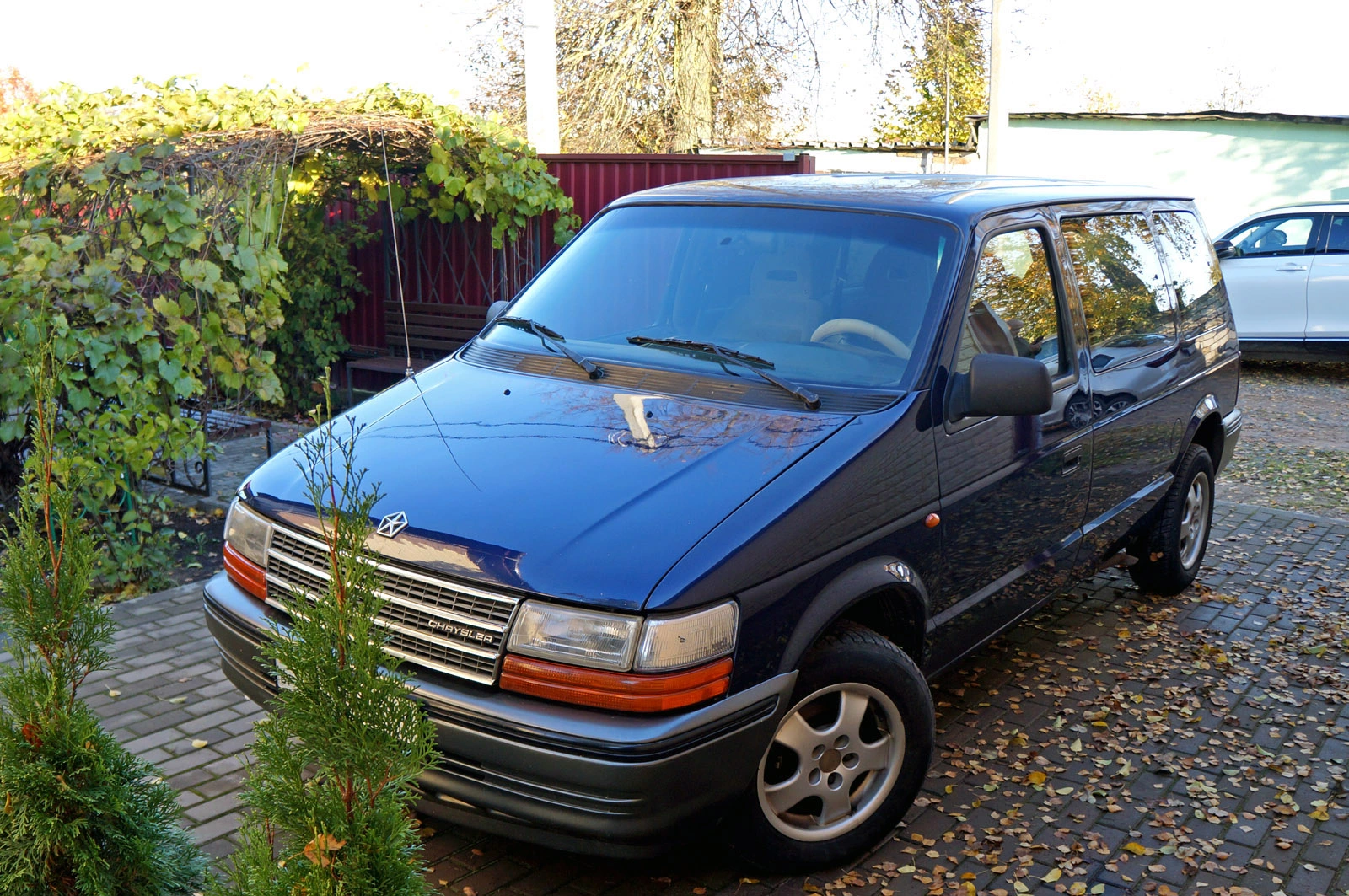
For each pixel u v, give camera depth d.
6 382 5.46
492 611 2.88
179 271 6.25
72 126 7.00
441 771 2.93
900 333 3.76
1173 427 5.48
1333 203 14.63
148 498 6.15
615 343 4.11
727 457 3.29
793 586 3.06
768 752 3.19
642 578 2.82
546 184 9.04
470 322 9.77
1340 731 4.53
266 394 6.46
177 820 3.60
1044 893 3.40
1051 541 4.44
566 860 3.49
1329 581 6.37
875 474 3.35
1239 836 3.74
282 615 3.30
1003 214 4.25
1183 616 5.80
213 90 7.36
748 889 3.36
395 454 3.45
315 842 2.02
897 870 3.48
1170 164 20.56
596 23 19.66
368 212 10.12
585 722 2.76
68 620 2.51
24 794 2.44
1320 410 12.43
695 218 4.49
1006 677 5.01
